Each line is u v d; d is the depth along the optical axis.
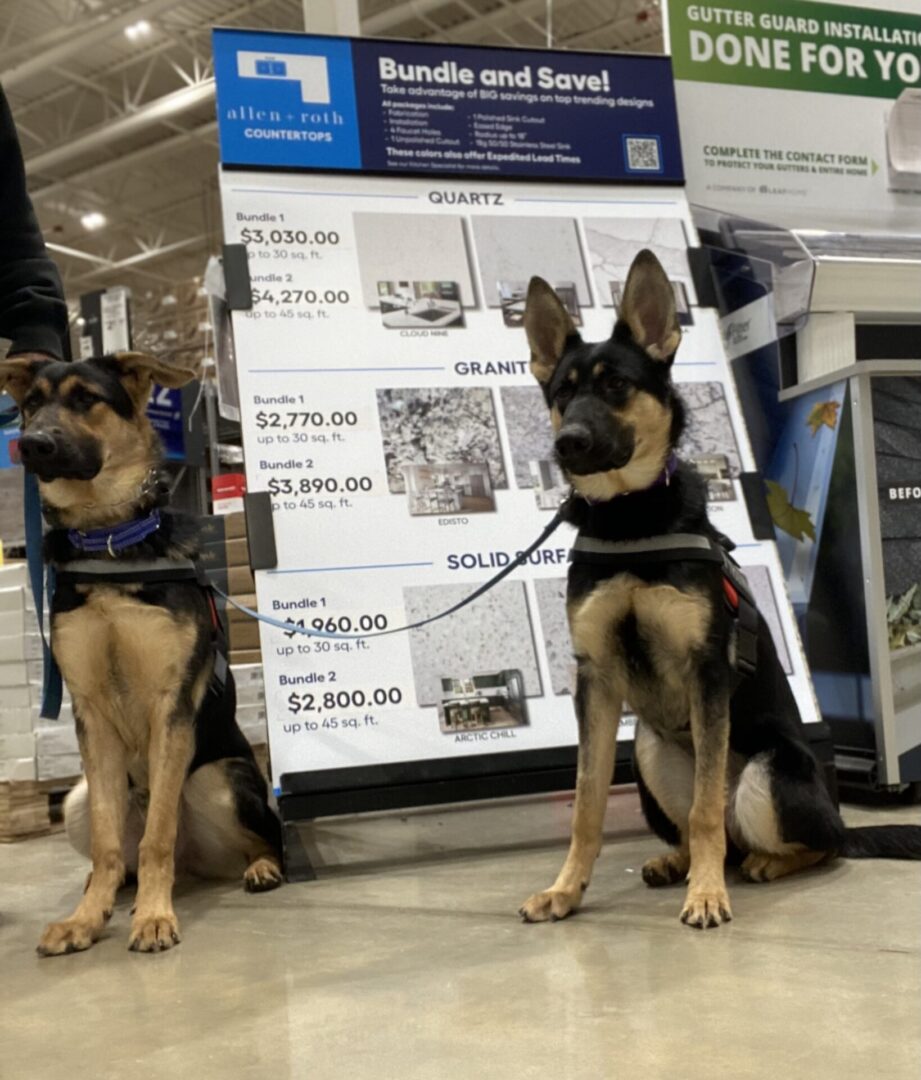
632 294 2.79
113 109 13.35
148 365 2.96
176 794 2.78
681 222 4.42
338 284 3.94
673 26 4.91
